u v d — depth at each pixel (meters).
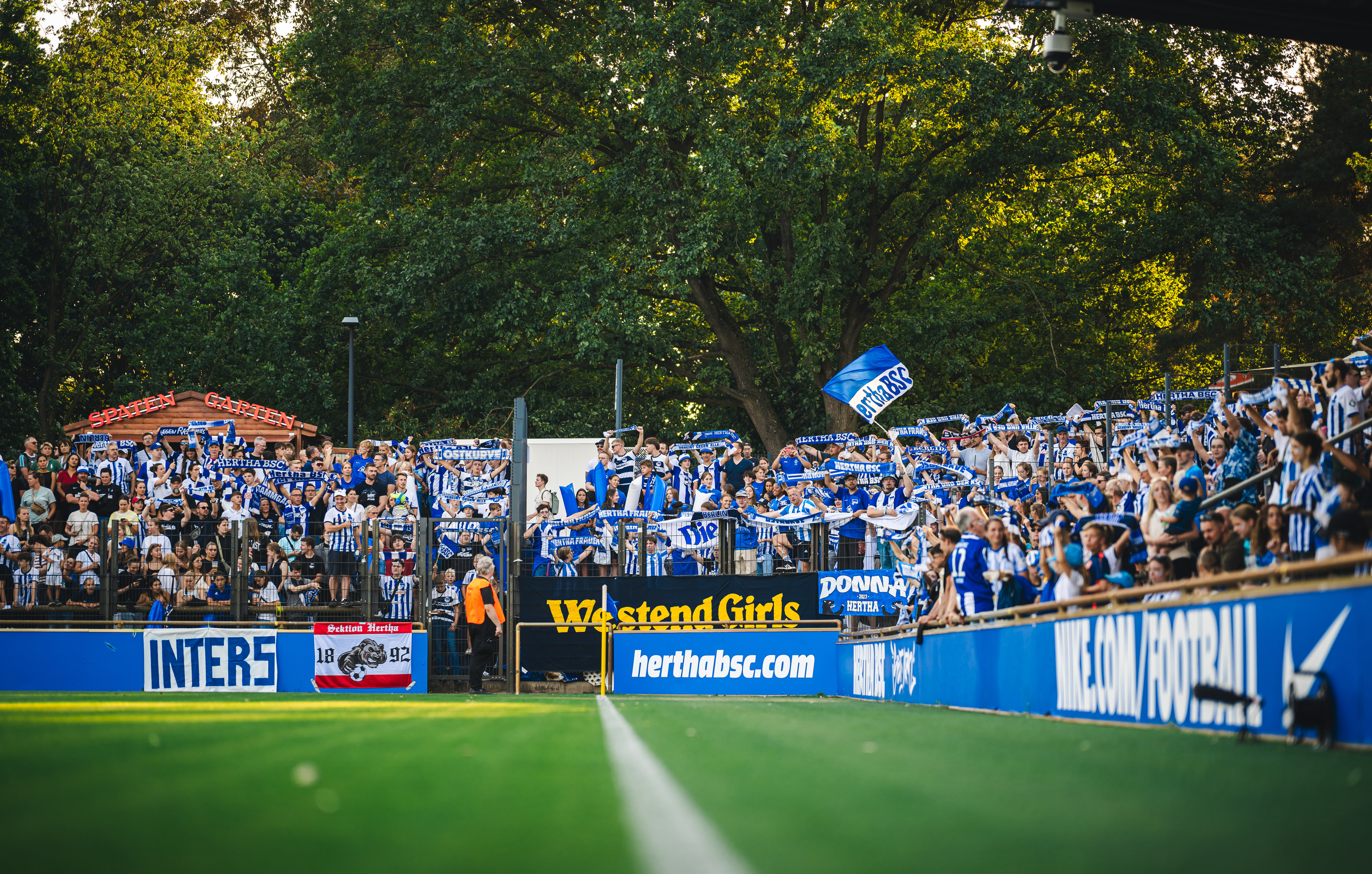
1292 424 11.87
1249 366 37.56
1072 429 21.75
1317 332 36.25
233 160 45.00
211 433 24.23
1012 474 20.88
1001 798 4.89
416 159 37.00
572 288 33.78
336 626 20.97
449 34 34.28
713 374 37.72
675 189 33.94
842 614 20.42
